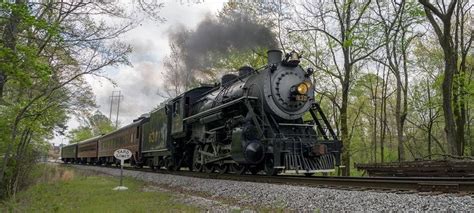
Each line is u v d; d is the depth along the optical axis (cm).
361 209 624
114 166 2872
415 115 3294
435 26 1547
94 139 3738
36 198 1228
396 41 2223
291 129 1198
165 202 933
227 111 1284
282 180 1030
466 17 2394
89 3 1116
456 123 2088
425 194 641
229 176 1234
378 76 2822
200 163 1454
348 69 2033
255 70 1266
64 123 1919
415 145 3294
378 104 3441
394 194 659
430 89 2725
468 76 2239
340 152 1153
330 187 836
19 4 852
